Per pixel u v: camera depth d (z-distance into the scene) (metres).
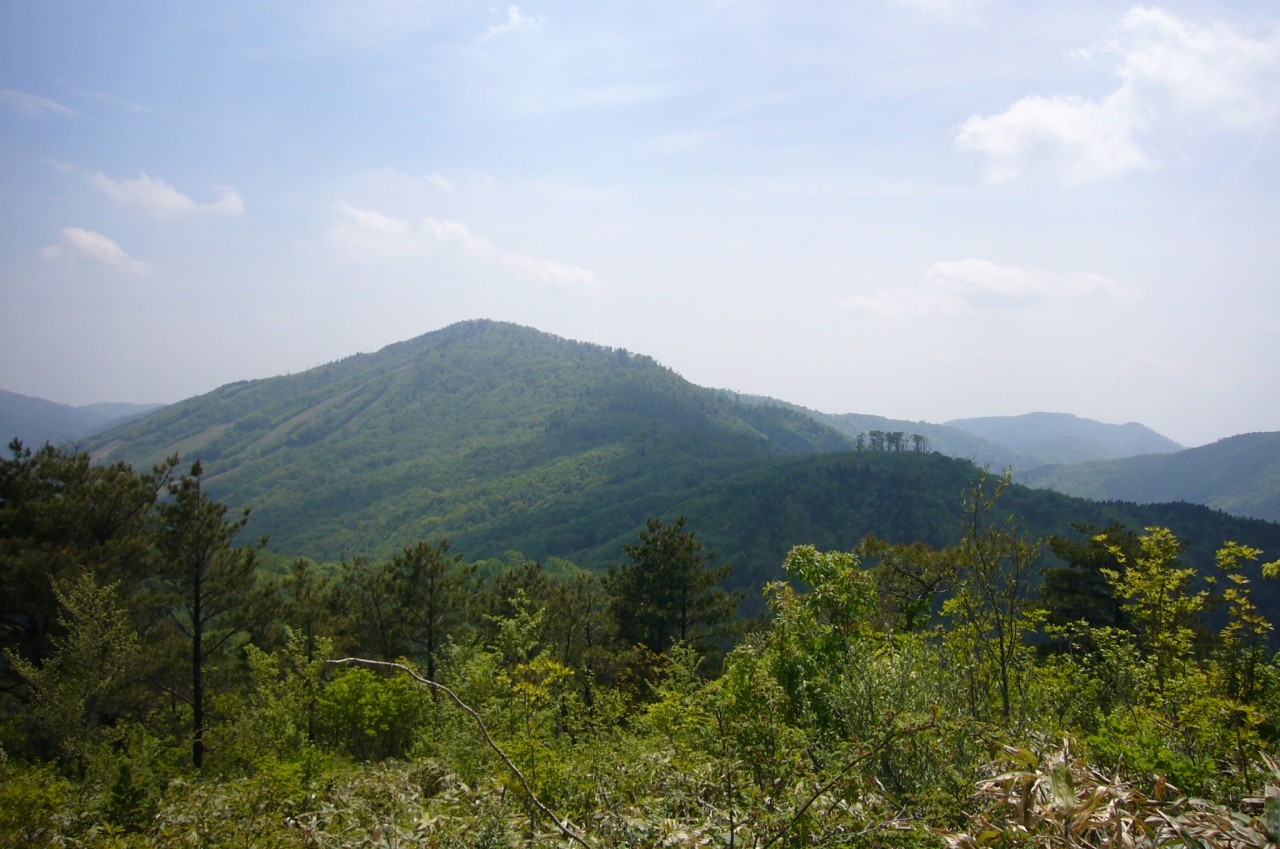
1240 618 5.95
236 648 19.55
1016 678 5.62
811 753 4.03
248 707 17.06
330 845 4.30
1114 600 15.57
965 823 3.22
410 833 4.09
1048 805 2.69
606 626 21.05
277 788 5.61
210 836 4.99
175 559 15.87
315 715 15.50
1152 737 4.34
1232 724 4.66
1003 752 3.53
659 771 4.50
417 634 21.59
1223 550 6.11
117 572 15.70
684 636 19.67
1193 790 3.60
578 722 9.26
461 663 14.45
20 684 15.11
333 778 6.14
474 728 7.23
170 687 16.89
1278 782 2.90
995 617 5.63
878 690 4.95
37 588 14.52
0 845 5.59
